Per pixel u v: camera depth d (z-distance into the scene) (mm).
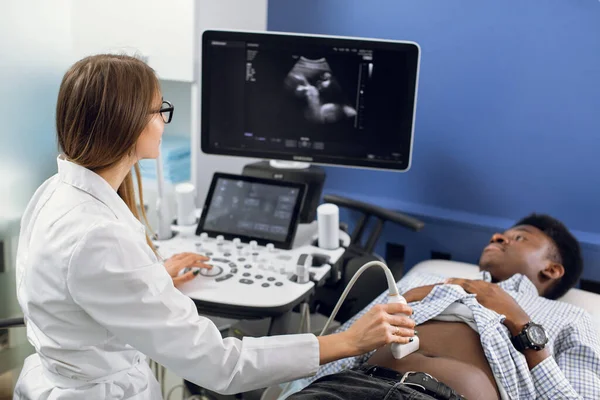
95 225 901
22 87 1500
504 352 1284
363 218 1955
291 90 1744
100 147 942
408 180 2123
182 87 1981
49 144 1594
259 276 1455
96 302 900
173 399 1788
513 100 1896
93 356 979
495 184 1982
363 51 1687
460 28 1922
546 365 1299
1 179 1482
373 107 1728
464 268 1836
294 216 1629
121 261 909
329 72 1718
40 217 977
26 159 1538
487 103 1937
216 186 1714
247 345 1028
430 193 2098
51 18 1549
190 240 1646
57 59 1581
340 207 2211
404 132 1726
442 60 1975
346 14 2092
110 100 914
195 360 957
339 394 1061
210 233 1671
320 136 1775
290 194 1655
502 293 1450
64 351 970
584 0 1733
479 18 1888
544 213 1926
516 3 1826
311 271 1499
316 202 1812
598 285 1822
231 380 988
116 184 1047
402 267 2141
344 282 1857
